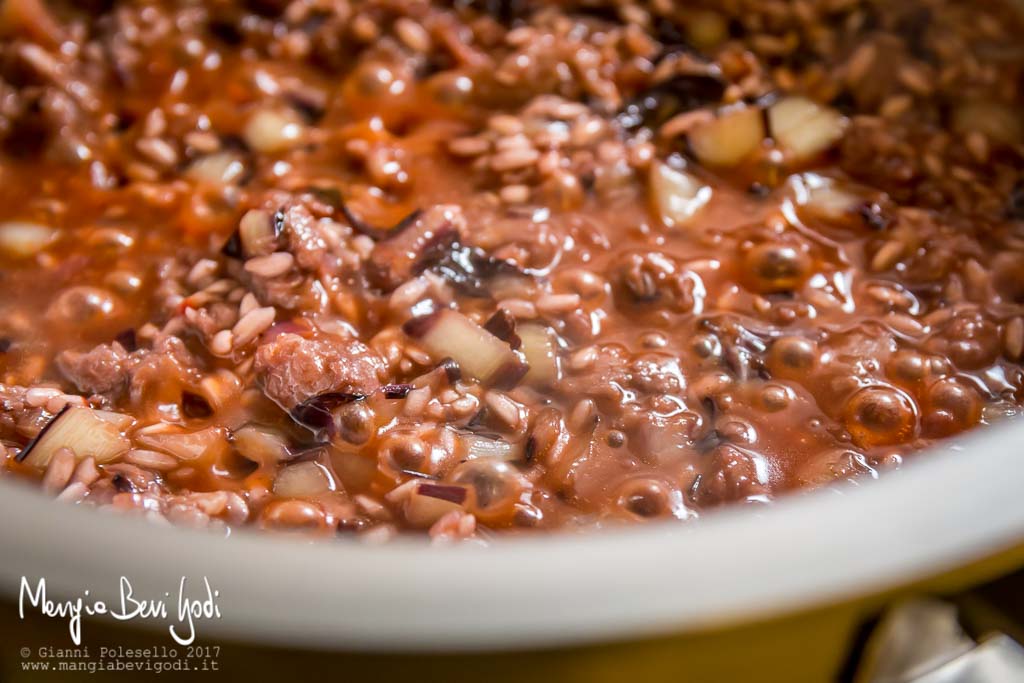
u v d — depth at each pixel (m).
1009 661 0.23
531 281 0.27
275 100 0.31
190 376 0.26
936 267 0.27
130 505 0.24
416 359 0.26
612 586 0.19
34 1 0.31
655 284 0.27
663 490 0.24
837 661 0.22
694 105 0.30
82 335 0.27
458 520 0.24
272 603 0.19
